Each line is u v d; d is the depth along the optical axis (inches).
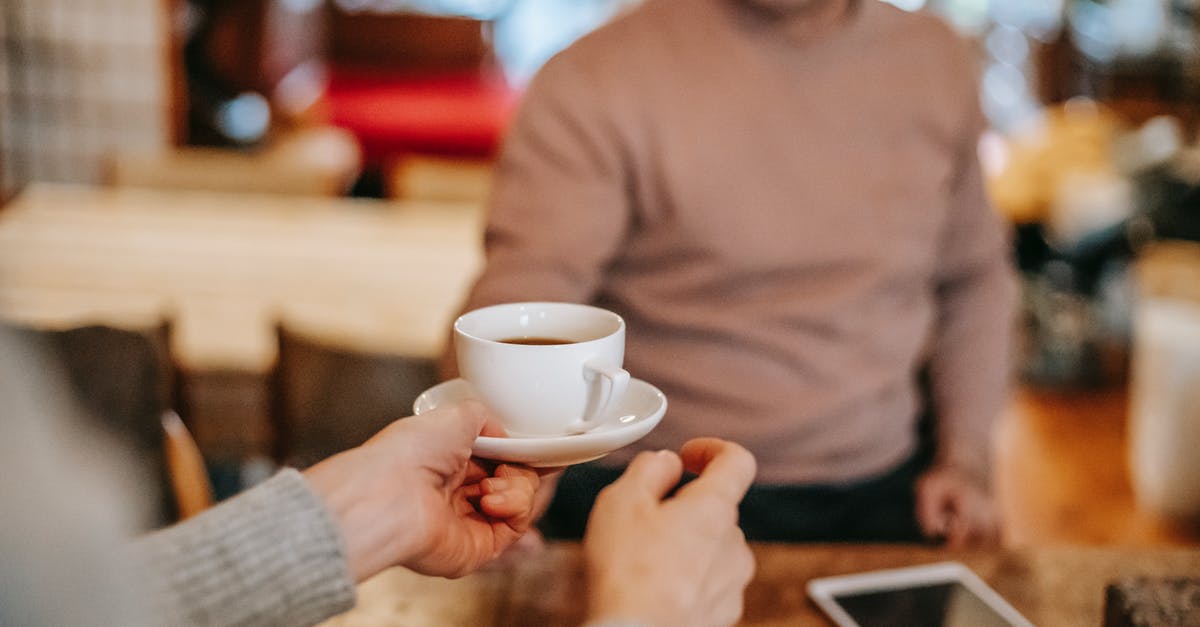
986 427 68.7
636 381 45.6
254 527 37.4
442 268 110.3
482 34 285.7
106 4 165.5
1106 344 200.2
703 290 62.4
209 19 193.3
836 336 62.5
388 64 278.5
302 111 235.6
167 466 55.9
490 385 42.0
